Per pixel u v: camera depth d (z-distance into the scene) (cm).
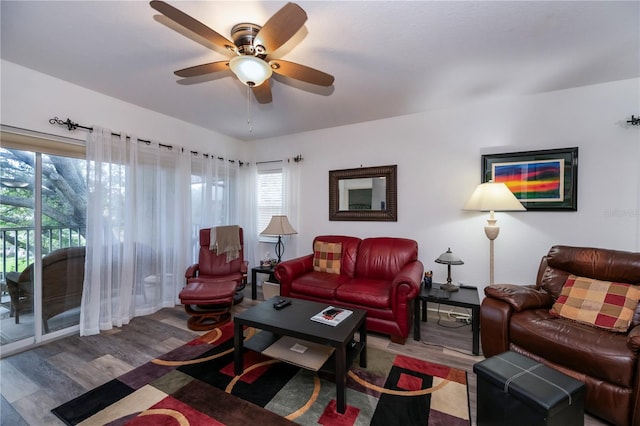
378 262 325
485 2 161
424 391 186
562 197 276
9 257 241
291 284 315
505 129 301
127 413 166
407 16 172
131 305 307
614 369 154
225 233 373
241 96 296
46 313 259
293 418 162
